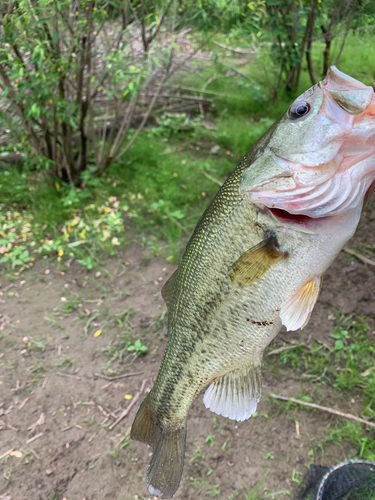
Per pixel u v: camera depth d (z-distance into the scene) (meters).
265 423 0.60
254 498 0.52
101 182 1.12
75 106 0.89
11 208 1.04
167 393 0.39
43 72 0.78
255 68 1.73
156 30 0.91
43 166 1.07
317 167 0.25
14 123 0.94
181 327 0.36
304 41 1.30
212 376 0.36
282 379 0.66
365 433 0.57
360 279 0.81
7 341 0.74
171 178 1.14
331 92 0.25
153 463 0.40
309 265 0.28
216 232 0.32
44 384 0.67
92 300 0.82
